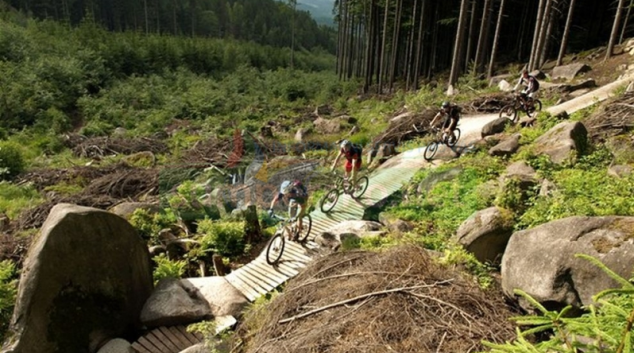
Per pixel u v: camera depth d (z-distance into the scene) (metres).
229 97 31.67
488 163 10.19
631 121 10.01
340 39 49.12
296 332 4.48
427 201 9.27
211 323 5.99
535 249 4.82
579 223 4.65
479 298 4.62
